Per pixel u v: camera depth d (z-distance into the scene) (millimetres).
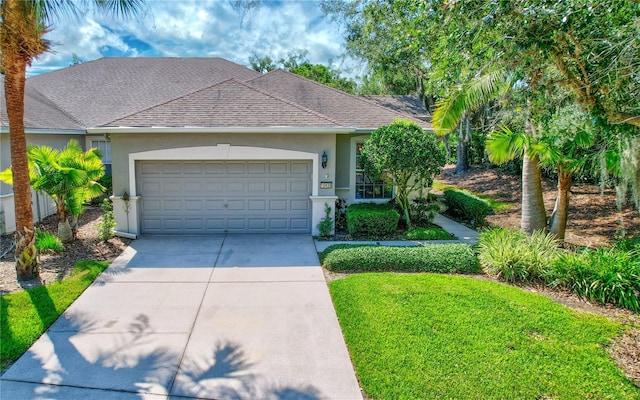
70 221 12625
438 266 8562
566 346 5504
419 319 6172
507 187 19594
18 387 4535
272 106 11531
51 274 8039
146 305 6730
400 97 17922
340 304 6742
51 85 17875
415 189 12250
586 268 7504
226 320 6234
